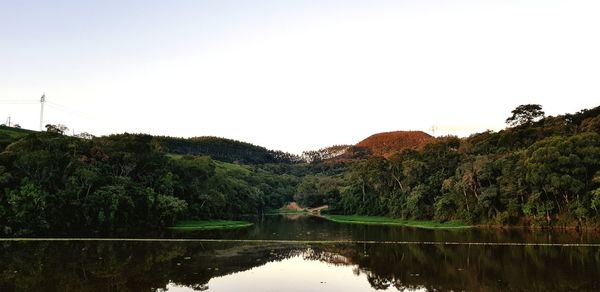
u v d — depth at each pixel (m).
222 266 44.56
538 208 82.25
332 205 163.88
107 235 74.94
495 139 119.75
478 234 76.19
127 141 98.56
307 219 135.62
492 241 64.56
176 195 107.12
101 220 79.62
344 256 51.75
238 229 92.94
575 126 107.94
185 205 97.75
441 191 106.31
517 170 85.94
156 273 40.38
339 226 102.31
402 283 36.84
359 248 59.06
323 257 51.03
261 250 56.91
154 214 93.38
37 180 74.25
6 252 52.00
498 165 91.56
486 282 36.69
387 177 131.75
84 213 78.62
